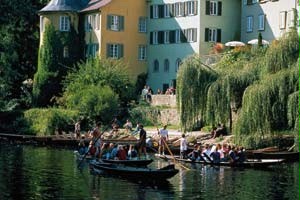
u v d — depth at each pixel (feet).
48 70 400.88
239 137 239.91
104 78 358.43
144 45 416.67
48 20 406.62
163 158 244.83
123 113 350.02
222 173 208.64
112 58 397.60
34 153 262.26
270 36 372.17
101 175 201.98
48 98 398.62
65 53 407.85
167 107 341.62
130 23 410.72
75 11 408.87
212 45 386.11
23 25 428.15
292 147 235.61
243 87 254.06
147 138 268.82
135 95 369.50
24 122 345.10
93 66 368.48
